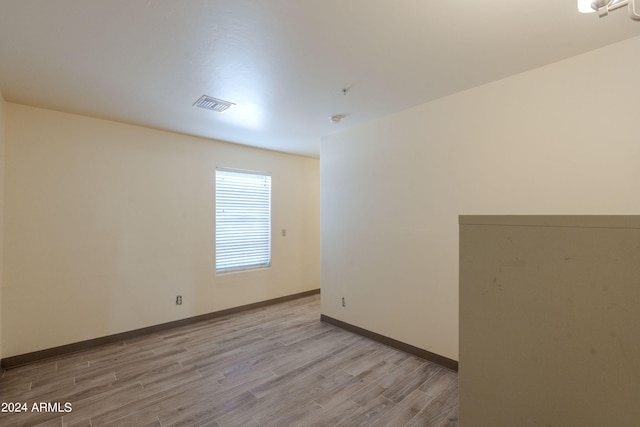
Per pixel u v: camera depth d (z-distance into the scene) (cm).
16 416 200
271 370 263
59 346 292
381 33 178
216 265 414
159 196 361
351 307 358
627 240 62
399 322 307
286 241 493
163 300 361
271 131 373
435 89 256
